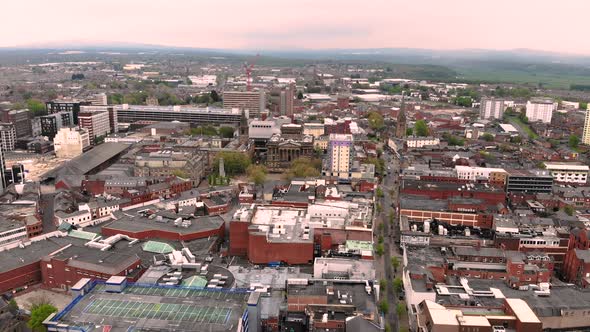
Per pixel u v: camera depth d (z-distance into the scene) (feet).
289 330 589.32
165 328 491.31
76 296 551.59
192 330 489.26
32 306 654.12
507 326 583.58
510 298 636.48
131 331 484.33
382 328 562.66
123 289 572.10
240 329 496.64
